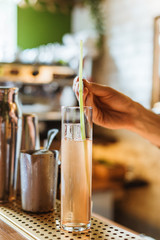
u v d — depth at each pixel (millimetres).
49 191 897
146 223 3451
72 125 735
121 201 3301
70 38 4465
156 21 3549
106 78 4250
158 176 3463
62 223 766
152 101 3590
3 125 973
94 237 717
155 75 3576
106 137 4184
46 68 3914
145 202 3482
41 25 5109
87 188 752
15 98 1011
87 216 761
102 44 4301
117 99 1065
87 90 888
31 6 4602
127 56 3932
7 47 4609
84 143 734
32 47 5066
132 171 3678
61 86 4270
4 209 933
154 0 3543
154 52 3568
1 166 979
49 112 3873
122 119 1133
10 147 982
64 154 743
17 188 1062
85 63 4301
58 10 4770
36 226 786
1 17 4828
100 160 3443
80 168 740
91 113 752
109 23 4184
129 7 3867
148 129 1163
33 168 877
